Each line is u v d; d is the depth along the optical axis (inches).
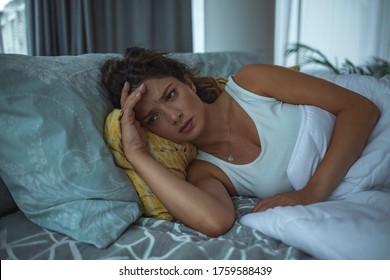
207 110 38.6
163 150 35.0
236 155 38.4
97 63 39.5
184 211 30.2
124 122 32.9
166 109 34.3
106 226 27.9
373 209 26.6
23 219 30.9
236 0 114.7
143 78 35.2
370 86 40.3
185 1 101.2
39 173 28.7
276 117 36.2
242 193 38.8
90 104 32.7
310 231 24.4
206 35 114.7
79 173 28.7
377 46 146.9
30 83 29.2
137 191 32.4
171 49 100.7
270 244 27.0
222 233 29.5
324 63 107.2
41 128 28.4
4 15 83.7
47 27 82.9
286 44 132.6
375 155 33.3
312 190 31.8
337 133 34.0
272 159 35.6
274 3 121.4
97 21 90.9
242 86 39.8
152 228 30.0
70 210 28.4
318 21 138.4
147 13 95.1
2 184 31.6
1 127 28.2
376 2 143.2
